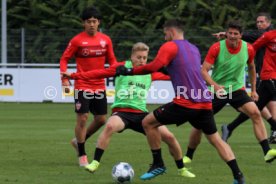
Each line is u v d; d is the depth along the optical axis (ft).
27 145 129.90
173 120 84.74
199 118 83.66
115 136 147.54
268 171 98.73
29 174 95.61
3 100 248.52
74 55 106.32
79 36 105.50
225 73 102.01
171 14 302.04
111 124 92.48
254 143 133.59
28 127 166.20
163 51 81.82
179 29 84.48
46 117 194.29
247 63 103.81
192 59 82.79
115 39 276.41
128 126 94.99
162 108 84.94
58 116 197.47
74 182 89.20
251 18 300.20
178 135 151.12
